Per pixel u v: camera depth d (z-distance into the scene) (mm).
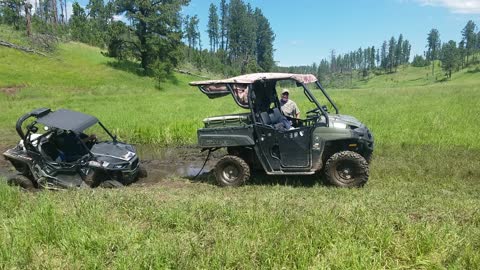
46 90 44156
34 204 6918
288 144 8586
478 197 7336
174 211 6152
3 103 30938
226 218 5977
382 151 11430
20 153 10031
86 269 4711
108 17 94438
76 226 5672
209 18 132250
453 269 4285
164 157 13250
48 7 117375
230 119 9164
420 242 4750
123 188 9180
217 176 9172
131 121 18406
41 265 4789
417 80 168000
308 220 5551
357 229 5211
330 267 4430
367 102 23812
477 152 10945
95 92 46875
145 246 5059
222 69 107125
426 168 9508
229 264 4621
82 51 75938
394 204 6520
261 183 9062
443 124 14469
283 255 4688
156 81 67625
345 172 8227
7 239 5355
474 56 172000
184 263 4637
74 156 10172
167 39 71938
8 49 63906
